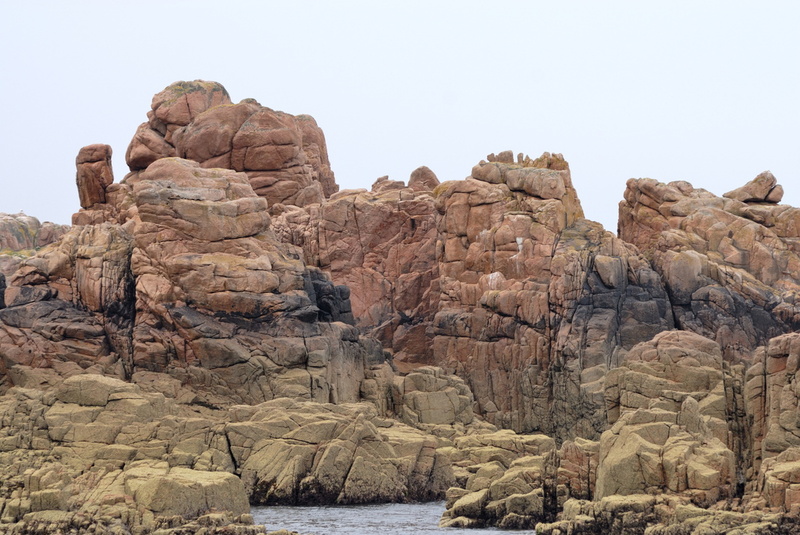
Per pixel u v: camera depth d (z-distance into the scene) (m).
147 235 120.50
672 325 129.50
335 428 102.81
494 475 96.06
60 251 122.88
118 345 119.06
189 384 116.69
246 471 100.62
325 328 120.62
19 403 99.19
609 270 127.19
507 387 129.12
